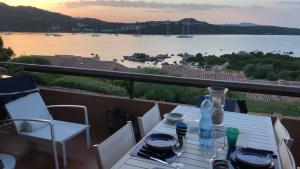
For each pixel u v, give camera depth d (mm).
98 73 4062
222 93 2412
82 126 3535
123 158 1758
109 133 3941
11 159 2916
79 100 4238
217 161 1648
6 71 4434
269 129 2381
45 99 4492
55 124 3566
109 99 4031
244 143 2072
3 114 3480
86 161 3332
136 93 4133
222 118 2398
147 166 1665
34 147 3699
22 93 3645
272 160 1761
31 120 3084
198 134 2176
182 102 3904
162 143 1940
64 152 3160
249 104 3590
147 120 2387
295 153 3199
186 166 1677
